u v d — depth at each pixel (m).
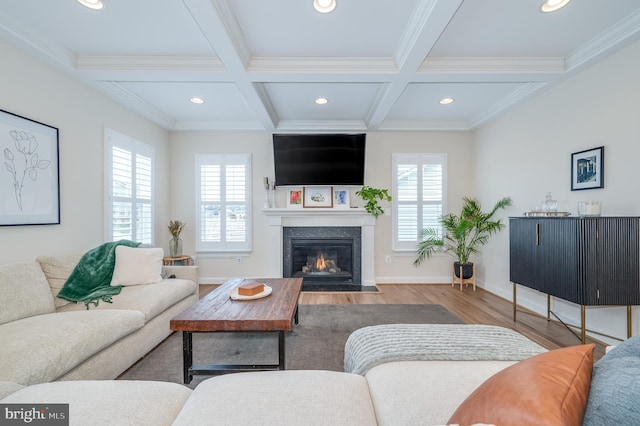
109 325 1.79
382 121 4.06
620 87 2.30
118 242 2.77
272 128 4.34
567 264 2.28
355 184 4.48
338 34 2.28
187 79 2.77
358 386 1.08
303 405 0.91
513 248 2.95
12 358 1.34
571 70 2.61
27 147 2.29
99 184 3.03
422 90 3.28
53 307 2.07
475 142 4.46
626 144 2.26
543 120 3.11
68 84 2.66
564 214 2.58
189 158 4.50
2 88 2.13
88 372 1.65
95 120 2.99
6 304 1.77
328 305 3.46
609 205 2.39
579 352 0.73
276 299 2.05
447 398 0.96
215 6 1.83
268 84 3.12
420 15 1.99
